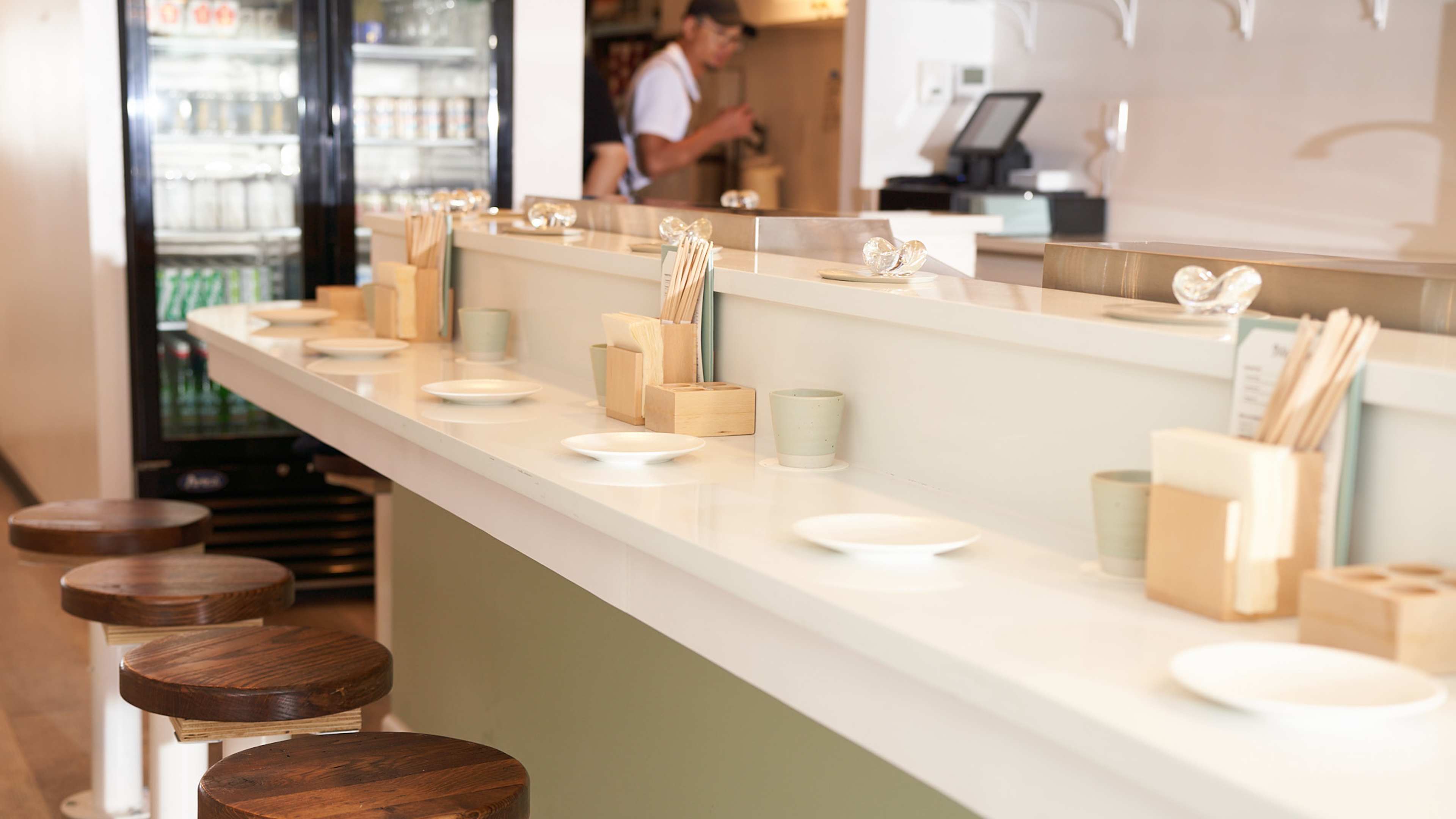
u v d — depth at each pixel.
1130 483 1.22
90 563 2.38
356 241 4.48
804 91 6.80
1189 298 1.33
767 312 1.92
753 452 1.81
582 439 1.77
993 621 1.10
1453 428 1.06
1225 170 4.56
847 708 1.20
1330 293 1.42
